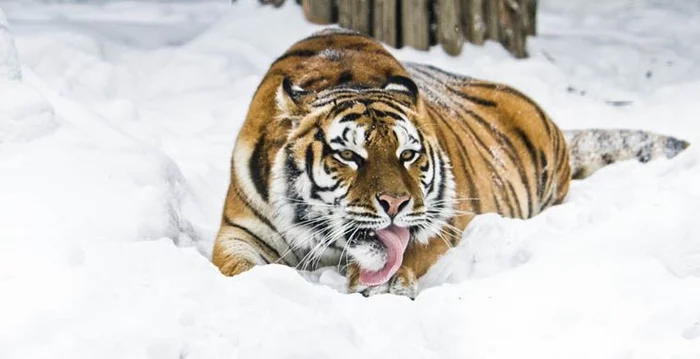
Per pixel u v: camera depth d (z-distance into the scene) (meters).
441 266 9.27
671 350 7.12
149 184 9.80
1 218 8.53
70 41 14.79
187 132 13.03
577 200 10.31
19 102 9.74
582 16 21.02
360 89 9.45
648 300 7.72
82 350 6.75
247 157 9.47
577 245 8.52
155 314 7.16
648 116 14.43
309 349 6.99
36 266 7.68
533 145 11.37
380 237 9.02
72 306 7.20
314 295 7.74
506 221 9.35
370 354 7.16
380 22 15.32
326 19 15.50
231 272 9.24
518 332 7.48
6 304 7.23
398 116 9.22
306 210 9.18
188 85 14.40
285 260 9.52
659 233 8.52
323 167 9.05
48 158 9.46
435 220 9.45
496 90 11.43
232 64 14.87
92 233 8.57
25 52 13.97
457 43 15.48
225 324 7.18
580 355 7.16
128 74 14.30
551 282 8.05
